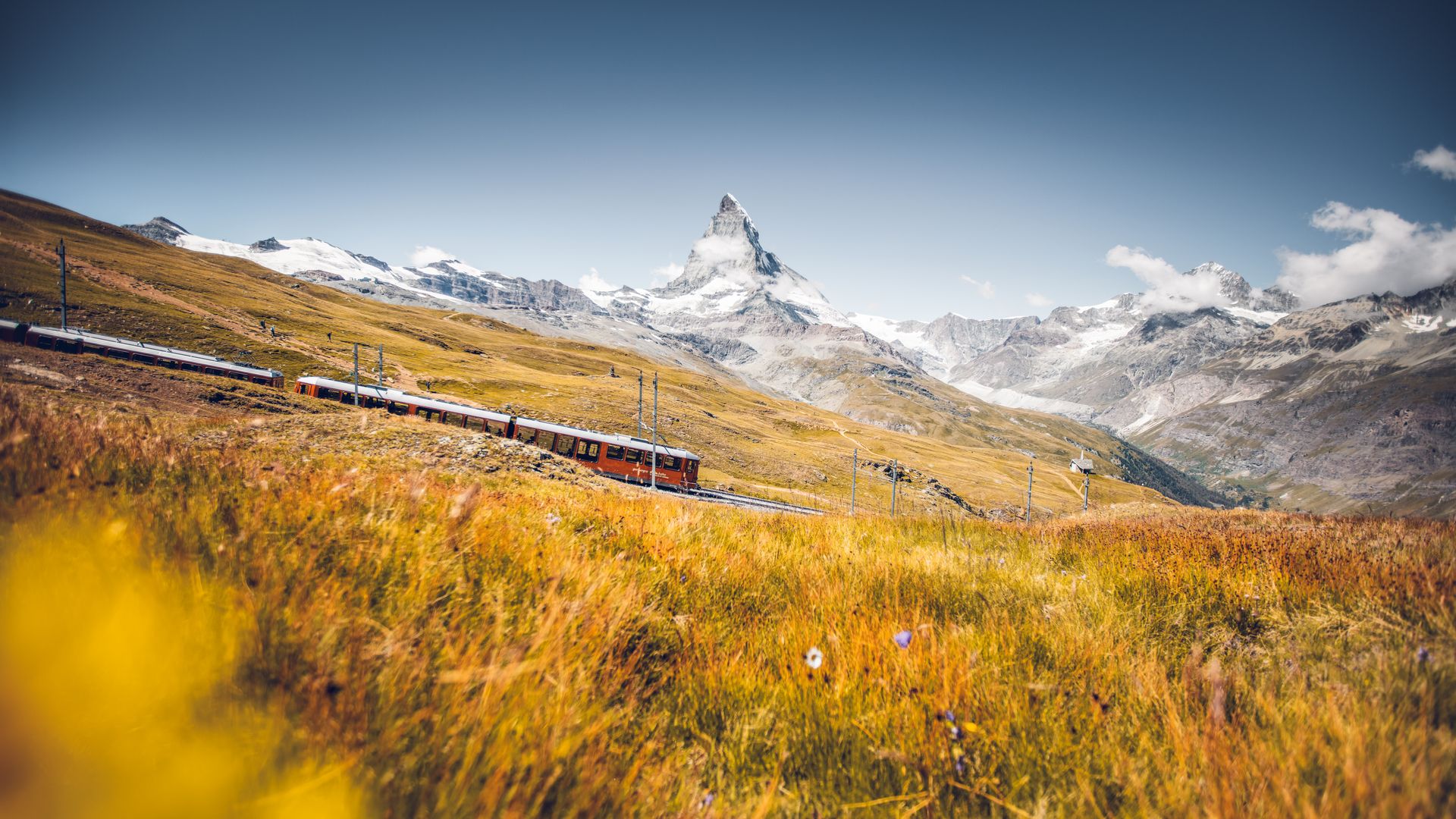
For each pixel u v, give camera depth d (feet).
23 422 12.04
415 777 6.05
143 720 5.05
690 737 9.23
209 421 46.73
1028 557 23.63
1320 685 10.28
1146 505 87.97
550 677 7.44
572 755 6.82
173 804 4.68
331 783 5.35
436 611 9.00
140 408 98.99
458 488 21.25
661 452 190.19
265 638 6.84
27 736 4.60
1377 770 6.88
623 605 10.91
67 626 5.32
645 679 10.31
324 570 9.32
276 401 170.81
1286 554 20.21
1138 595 17.03
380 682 6.72
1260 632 14.43
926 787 7.64
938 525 31.35
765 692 9.98
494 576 11.05
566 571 11.77
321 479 14.66
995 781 7.69
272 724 5.67
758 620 13.52
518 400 433.07
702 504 36.06
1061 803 7.29
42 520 8.00
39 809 4.48
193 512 9.91
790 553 20.59
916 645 10.94
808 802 7.64
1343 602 15.23
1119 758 8.13
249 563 8.47
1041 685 9.57
